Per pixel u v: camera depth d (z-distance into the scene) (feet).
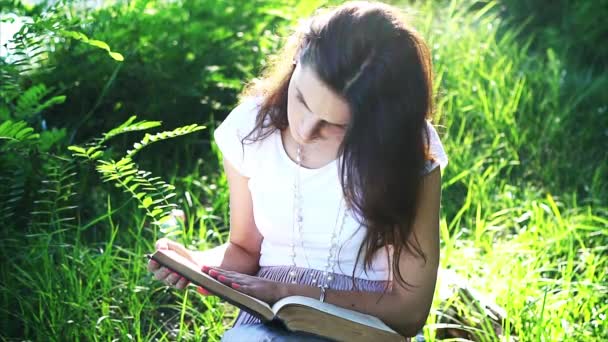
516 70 20.03
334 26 7.99
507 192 15.65
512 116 18.03
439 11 22.94
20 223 13.21
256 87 9.27
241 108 9.29
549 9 23.48
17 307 11.94
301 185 8.95
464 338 11.68
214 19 17.80
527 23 23.44
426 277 9.08
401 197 8.33
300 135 8.27
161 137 10.68
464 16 23.79
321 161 8.89
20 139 11.71
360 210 8.76
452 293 11.95
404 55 7.99
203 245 13.08
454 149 16.74
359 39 7.92
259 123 9.02
